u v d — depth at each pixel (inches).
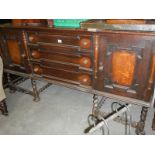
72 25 76.9
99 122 72.7
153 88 66.9
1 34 98.6
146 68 64.0
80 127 89.4
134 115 93.8
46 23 87.1
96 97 88.0
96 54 72.5
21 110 106.0
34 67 98.6
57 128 89.8
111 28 65.4
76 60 80.6
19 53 98.6
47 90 124.7
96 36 68.4
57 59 86.6
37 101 113.1
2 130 90.9
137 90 70.7
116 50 67.2
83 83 85.6
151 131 83.3
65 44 79.1
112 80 75.1
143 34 58.4
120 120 85.8
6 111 101.7
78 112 100.7
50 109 105.0
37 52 91.6
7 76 120.4
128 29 62.7
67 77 89.5
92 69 78.0
